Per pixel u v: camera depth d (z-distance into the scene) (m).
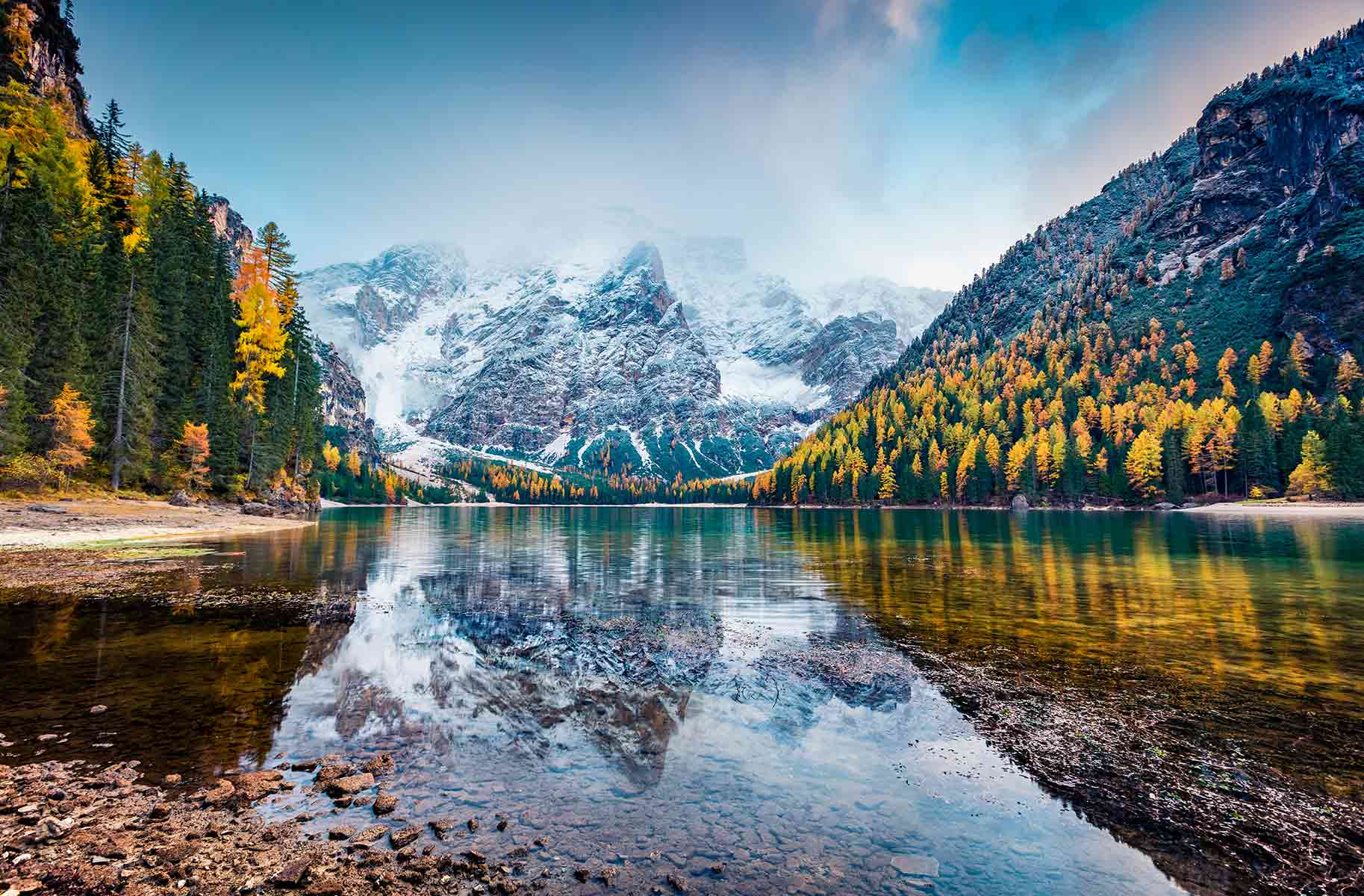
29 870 6.15
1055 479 137.12
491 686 12.92
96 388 53.47
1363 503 100.69
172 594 22.50
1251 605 21.95
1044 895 5.98
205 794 7.83
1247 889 6.16
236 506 69.44
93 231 60.31
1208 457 123.50
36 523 40.34
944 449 157.00
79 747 9.30
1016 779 8.70
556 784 8.41
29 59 81.75
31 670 13.17
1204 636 17.28
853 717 11.18
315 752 9.35
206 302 71.75
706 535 64.38
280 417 81.25
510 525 90.00
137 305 56.59
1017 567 33.97
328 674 13.41
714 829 7.25
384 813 7.51
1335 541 47.12
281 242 86.62
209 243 76.62
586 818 7.49
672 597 25.02
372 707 11.45
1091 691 12.56
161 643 15.66
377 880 6.10
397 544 50.22
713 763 9.15
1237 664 14.48
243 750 9.35
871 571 32.88
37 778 8.20
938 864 6.54
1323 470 106.25
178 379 65.06
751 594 25.69
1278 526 67.56
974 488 145.25
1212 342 168.38
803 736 10.27
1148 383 153.75
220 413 68.94
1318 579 28.12
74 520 42.72
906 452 160.38
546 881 6.13
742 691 12.72
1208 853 6.82
